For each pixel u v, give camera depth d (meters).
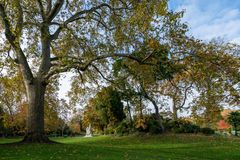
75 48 24.77
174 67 21.28
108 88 27.39
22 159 15.45
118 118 47.47
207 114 19.97
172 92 23.52
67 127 86.94
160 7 19.64
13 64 23.45
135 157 18.08
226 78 19.80
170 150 24.97
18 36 20.08
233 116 39.78
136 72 24.52
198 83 20.41
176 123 41.53
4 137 66.25
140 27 20.73
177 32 20.33
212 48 20.95
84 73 26.70
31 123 22.28
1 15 20.56
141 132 41.88
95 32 23.69
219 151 24.81
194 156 22.02
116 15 23.31
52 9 22.92
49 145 21.00
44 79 22.81
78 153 18.22
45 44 23.36
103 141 38.22
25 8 22.11
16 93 28.14
